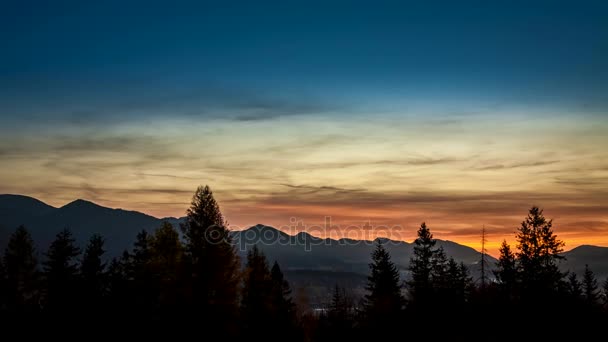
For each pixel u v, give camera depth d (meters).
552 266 45.62
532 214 46.53
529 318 44.94
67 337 46.22
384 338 55.19
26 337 46.28
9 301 51.03
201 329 37.59
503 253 54.47
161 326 39.19
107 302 48.38
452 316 53.41
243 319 53.03
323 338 63.84
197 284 38.06
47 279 50.66
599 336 43.53
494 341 45.88
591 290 66.12
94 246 52.03
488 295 54.06
